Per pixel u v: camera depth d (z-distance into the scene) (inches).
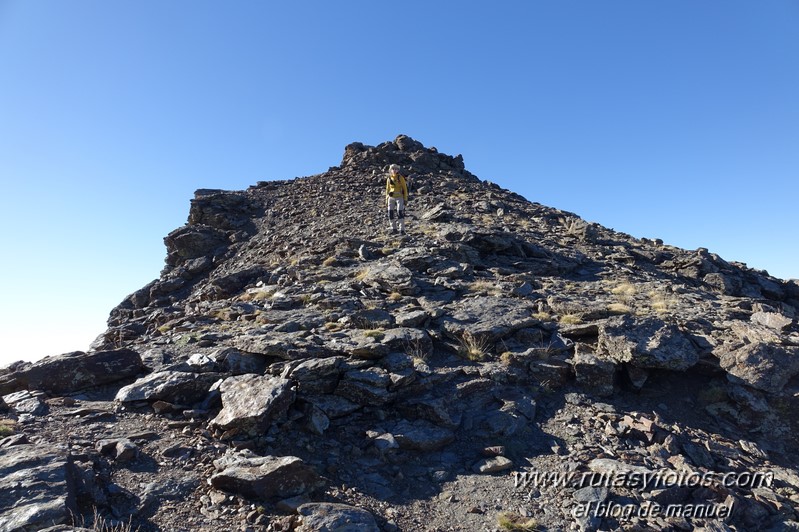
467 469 302.5
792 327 523.5
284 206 1434.5
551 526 253.4
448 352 444.1
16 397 321.7
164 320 631.8
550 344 450.0
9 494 201.2
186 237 1263.5
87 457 254.8
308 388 343.6
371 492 272.1
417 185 1571.1
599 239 1085.1
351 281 640.4
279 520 227.8
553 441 334.3
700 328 506.3
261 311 542.9
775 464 342.3
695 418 384.8
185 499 240.1
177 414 320.8
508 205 1370.6
